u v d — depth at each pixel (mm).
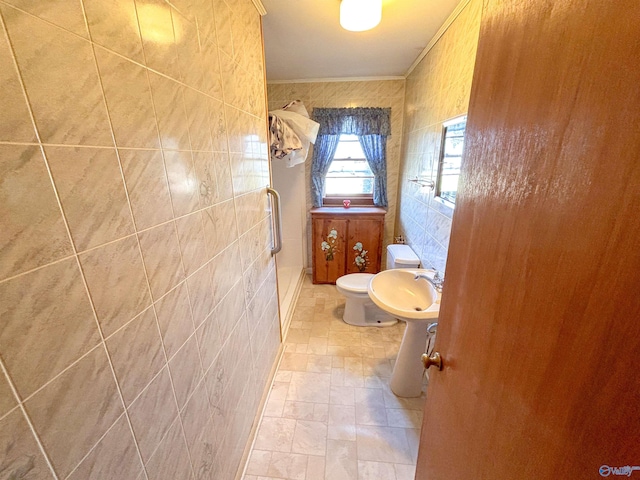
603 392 336
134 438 665
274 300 1880
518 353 494
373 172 3117
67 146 485
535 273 452
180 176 804
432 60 2002
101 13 538
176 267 798
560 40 397
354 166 3229
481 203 632
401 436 1479
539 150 441
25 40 416
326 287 3215
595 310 346
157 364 733
